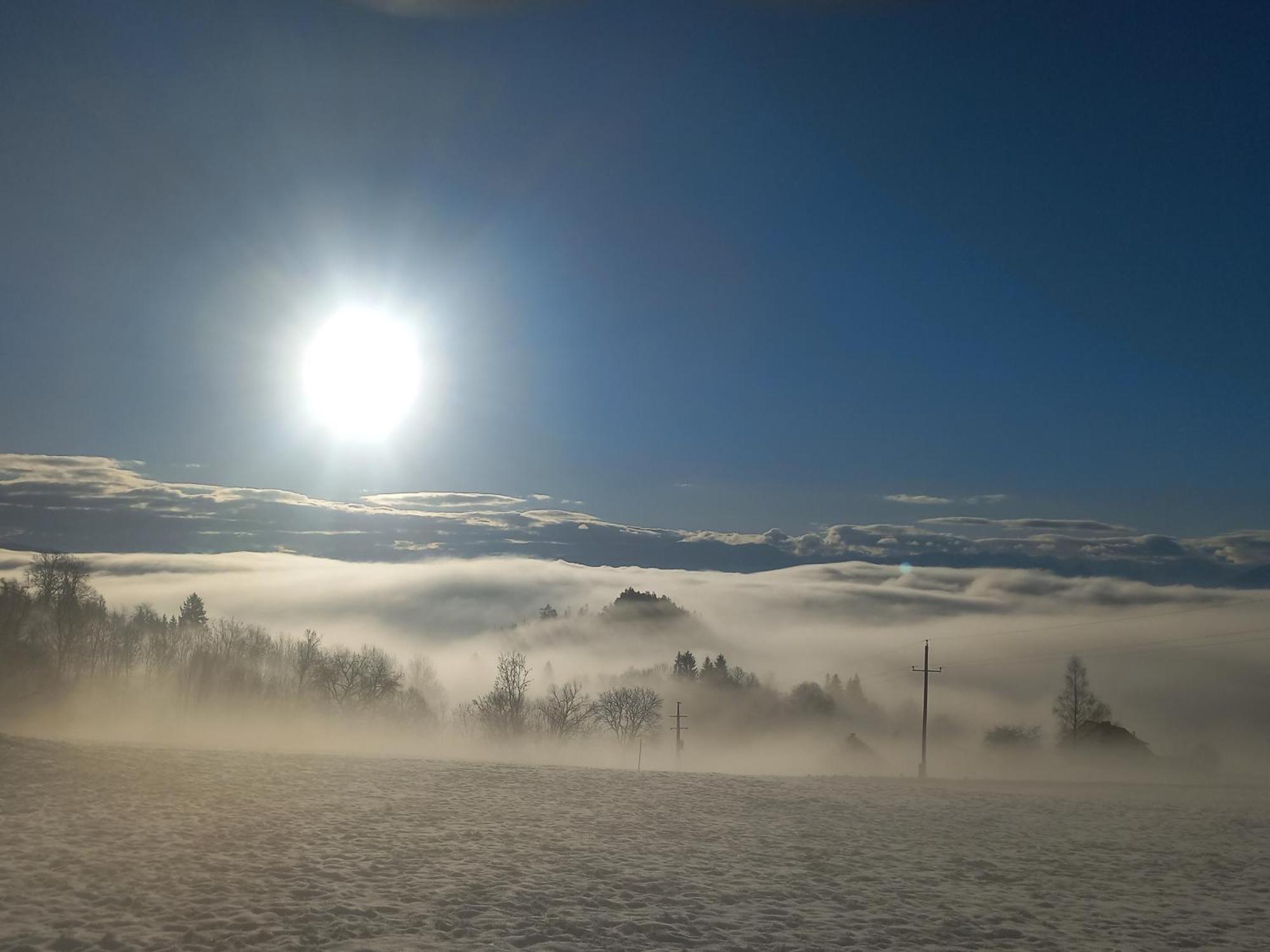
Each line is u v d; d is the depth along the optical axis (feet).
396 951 45.42
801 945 50.24
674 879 65.82
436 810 94.22
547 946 47.80
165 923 48.65
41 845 65.41
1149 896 67.26
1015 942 52.31
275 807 88.84
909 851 84.28
